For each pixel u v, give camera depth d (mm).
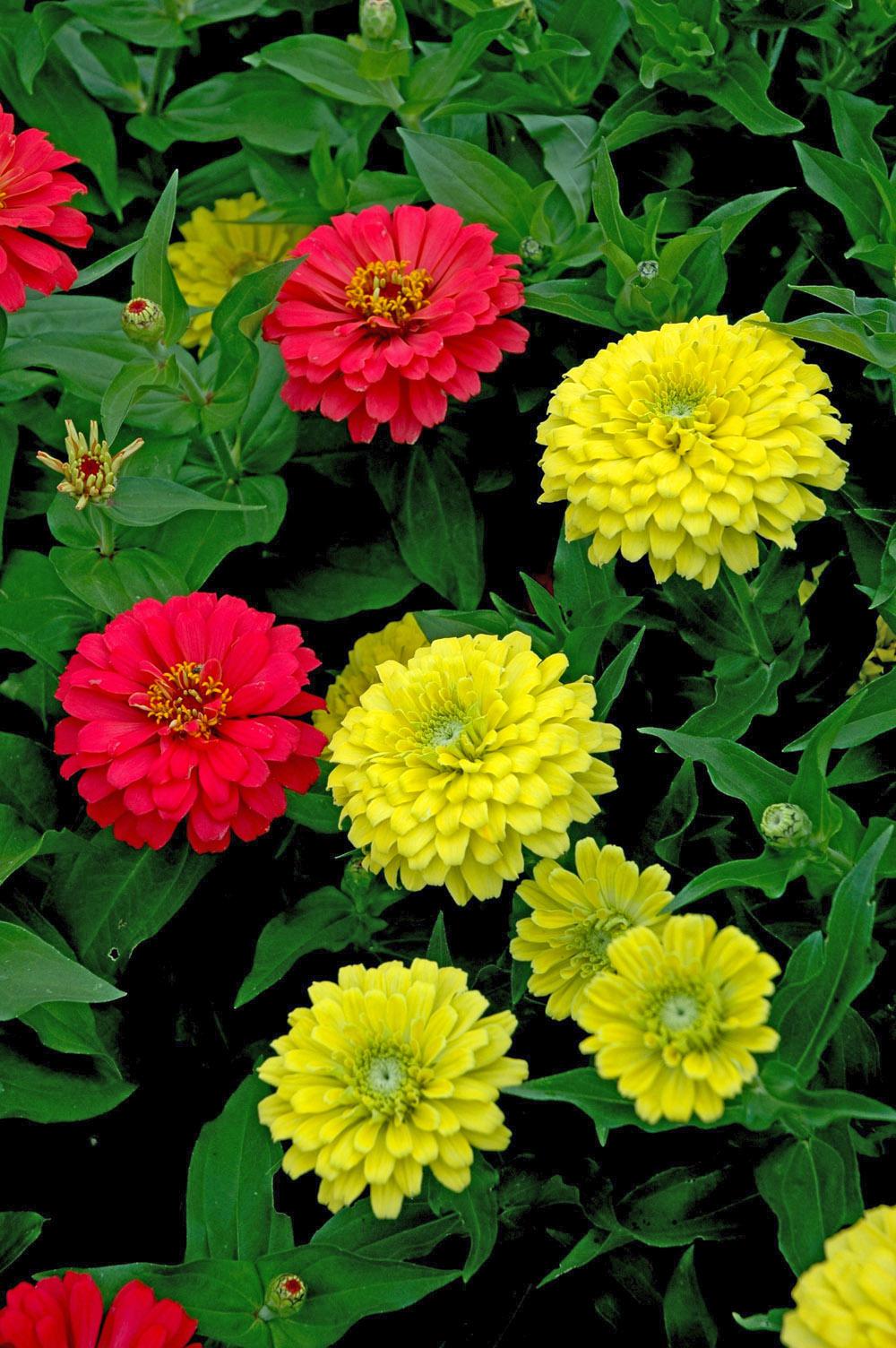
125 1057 897
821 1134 792
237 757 854
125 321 899
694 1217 824
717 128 954
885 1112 764
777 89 982
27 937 855
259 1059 906
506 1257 867
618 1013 782
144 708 867
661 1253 859
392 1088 796
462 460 969
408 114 998
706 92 936
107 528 906
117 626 884
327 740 901
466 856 836
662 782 898
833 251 945
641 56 1002
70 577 907
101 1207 917
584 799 839
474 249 931
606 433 862
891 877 823
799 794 806
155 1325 809
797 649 894
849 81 963
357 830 844
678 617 909
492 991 873
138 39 1018
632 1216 825
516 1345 866
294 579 974
